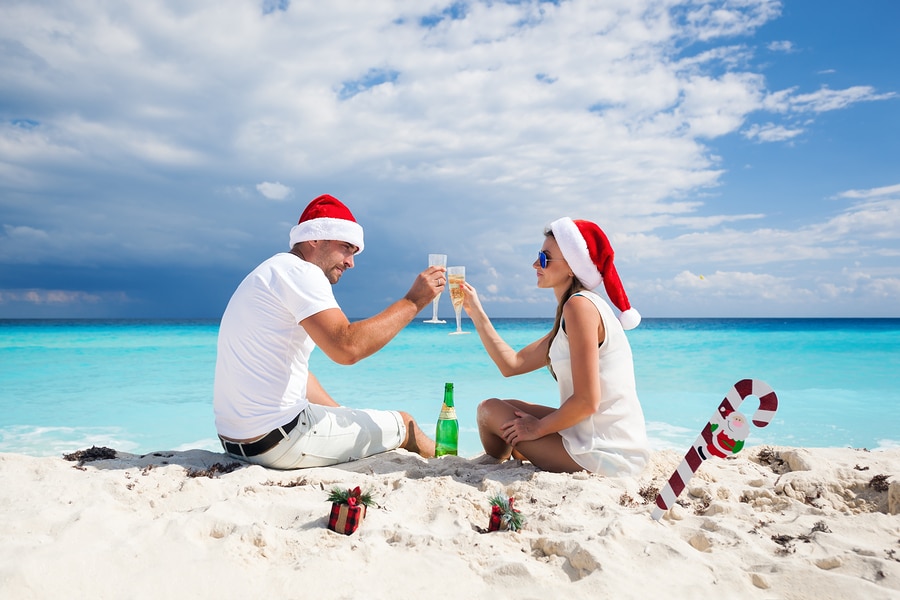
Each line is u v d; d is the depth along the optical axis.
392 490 3.04
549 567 2.16
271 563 2.18
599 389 3.25
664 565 2.13
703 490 3.06
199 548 2.23
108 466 3.42
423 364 13.87
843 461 3.60
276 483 3.10
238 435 3.43
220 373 3.47
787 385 10.12
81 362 13.74
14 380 10.31
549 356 3.55
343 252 3.56
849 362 14.30
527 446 3.43
